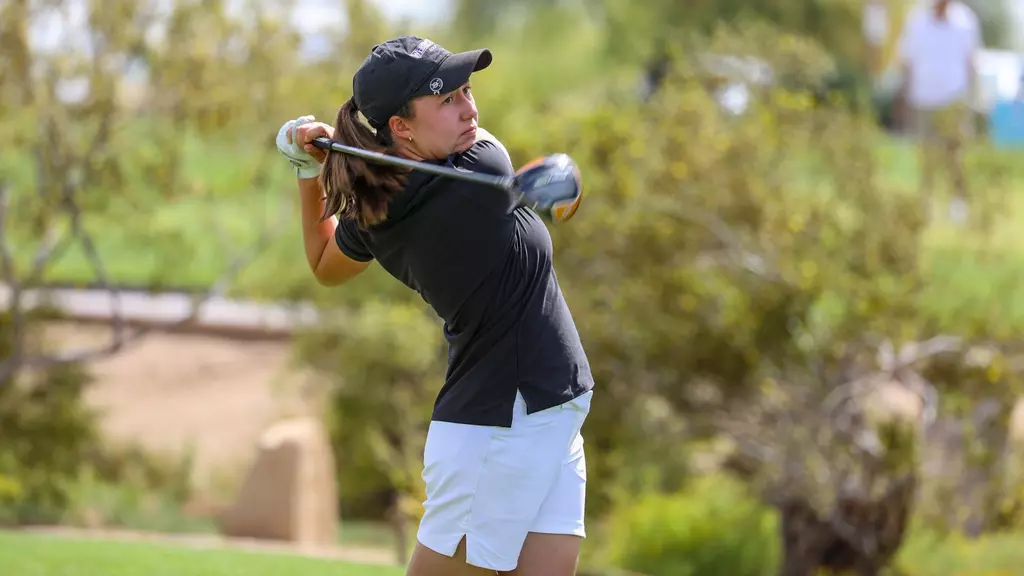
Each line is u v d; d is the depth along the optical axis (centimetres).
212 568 2175
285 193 3700
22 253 3909
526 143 3328
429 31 3922
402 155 1145
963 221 3575
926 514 3338
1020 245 3738
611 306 3281
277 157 3534
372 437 3931
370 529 3831
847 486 3238
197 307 3778
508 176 1114
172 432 4475
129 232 3681
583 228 3256
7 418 3725
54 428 3778
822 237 3281
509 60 6950
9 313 3703
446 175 1089
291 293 4041
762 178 3328
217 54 3325
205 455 4306
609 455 3441
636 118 3394
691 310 3288
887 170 3634
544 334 1163
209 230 4228
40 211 3397
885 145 3616
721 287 3316
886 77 7300
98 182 3338
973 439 3294
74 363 3794
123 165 3422
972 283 3416
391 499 3950
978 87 5019
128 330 5078
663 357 3375
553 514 1184
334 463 3991
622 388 3309
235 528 3356
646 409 3288
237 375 4919
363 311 3978
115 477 4016
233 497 4031
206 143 3497
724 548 3503
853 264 3275
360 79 1131
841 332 3291
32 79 3222
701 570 3478
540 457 1162
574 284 3272
